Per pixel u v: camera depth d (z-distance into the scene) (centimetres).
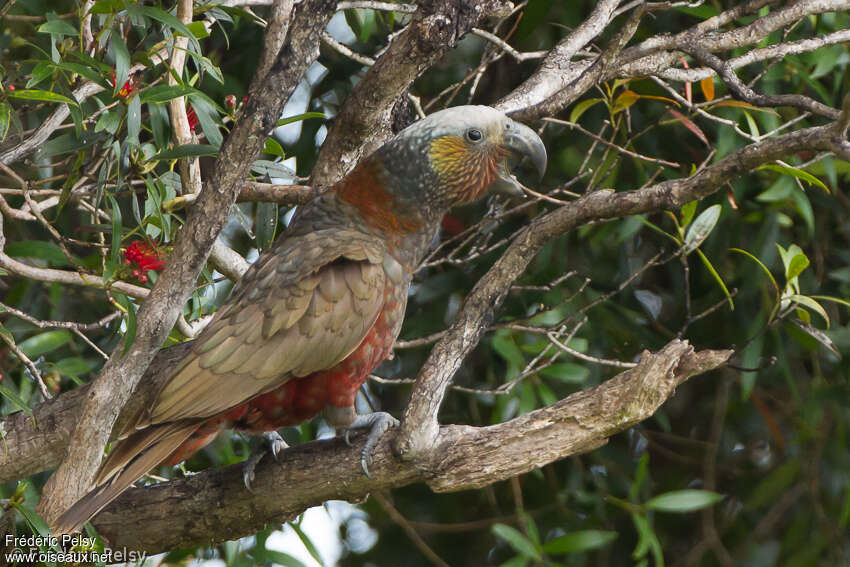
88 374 902
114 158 750
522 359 920
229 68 1039
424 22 609
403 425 581
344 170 727
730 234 999
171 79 707
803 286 995
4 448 656
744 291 985
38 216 693
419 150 660
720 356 559
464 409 1053
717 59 668
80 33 663
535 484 1088
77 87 721
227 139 538
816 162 898
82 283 695
